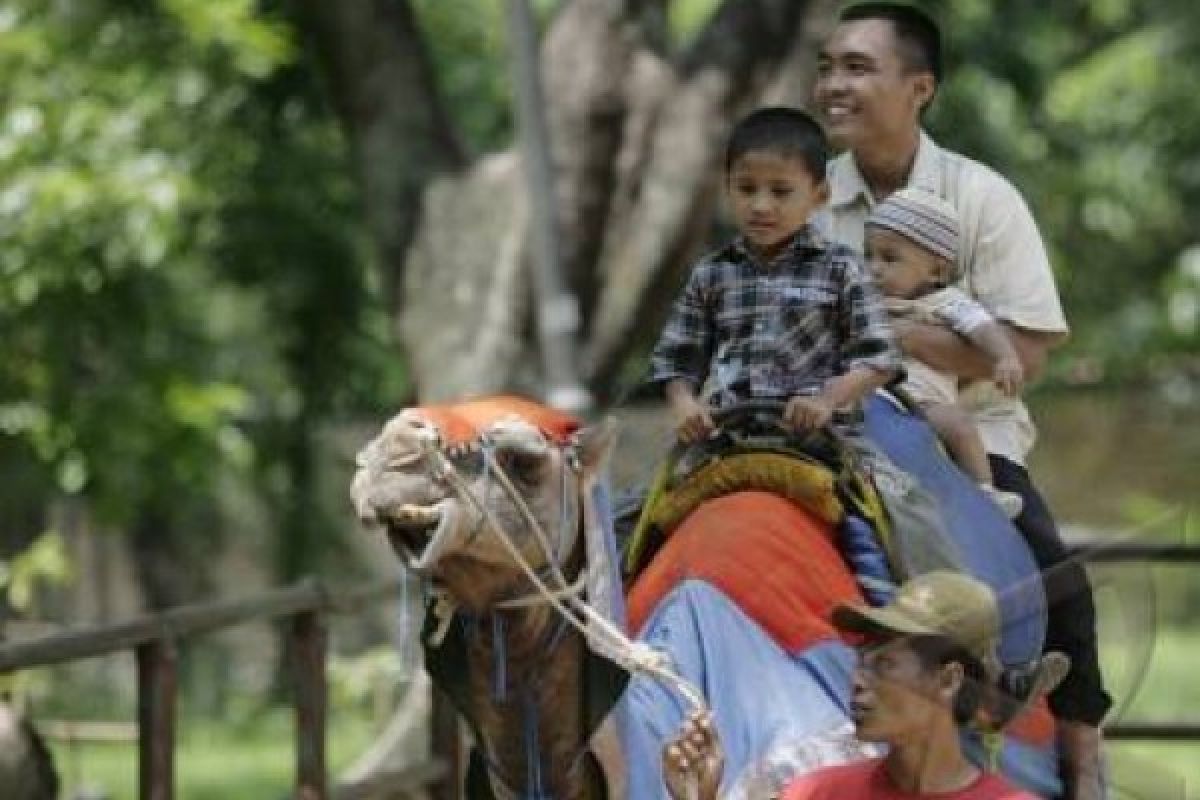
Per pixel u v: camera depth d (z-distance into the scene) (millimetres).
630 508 14367
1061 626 14195
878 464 13805
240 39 31125
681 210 28078
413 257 28266
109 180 30562
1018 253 15133
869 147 15305
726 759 12852
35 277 30641
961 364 14445
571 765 12703
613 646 12461
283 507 41062
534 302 27891
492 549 12164
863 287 13711
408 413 12188
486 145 37500
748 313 13867
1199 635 35438
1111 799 14906
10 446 33125
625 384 30375
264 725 43281
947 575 12852
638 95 28484
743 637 13117
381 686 30688
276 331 38906
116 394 31922
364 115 28781
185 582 45531
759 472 13625
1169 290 45844
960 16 39625
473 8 38094
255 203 35188
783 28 28578
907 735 12453
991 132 40594
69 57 31781
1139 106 48062
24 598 30047
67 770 34469
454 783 20688
